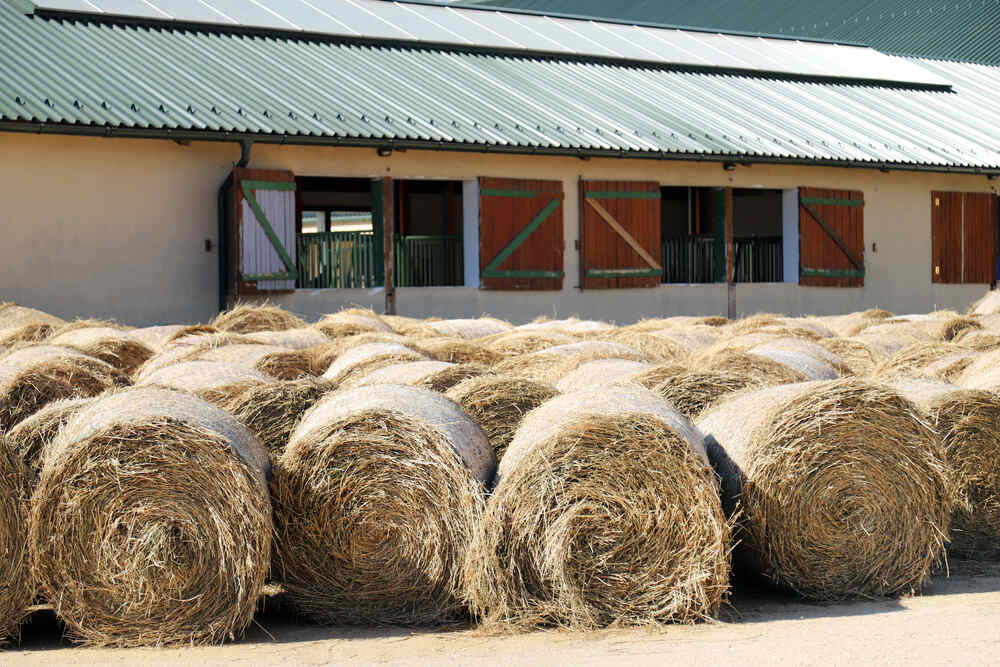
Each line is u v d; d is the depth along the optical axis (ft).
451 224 75.66
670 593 19.24
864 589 20.97
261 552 18.92
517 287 68.39
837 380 21.24
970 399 24.41
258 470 19.19
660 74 82.38
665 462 19.33
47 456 19.76
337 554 19.84
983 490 24.35
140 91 58.85
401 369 26.73
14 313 46.68
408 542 19.84
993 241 86.74
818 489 20.72
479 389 23.81
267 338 37.11
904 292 82.48
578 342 35.01
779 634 18.35
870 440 20.88
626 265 71.72
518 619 19.24
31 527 18.78
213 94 60.70
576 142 66.39
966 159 79.77
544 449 19.38
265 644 18.61
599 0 169.89
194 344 36.27
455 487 19.79
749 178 75.41
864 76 92.38
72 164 57.21
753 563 21.12
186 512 18.80
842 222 79.30
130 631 18.80
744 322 42.73
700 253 77.51
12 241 55.88
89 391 27.30
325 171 62.90
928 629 18.33
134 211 58.85
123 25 66.03
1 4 64.13
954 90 95.61
